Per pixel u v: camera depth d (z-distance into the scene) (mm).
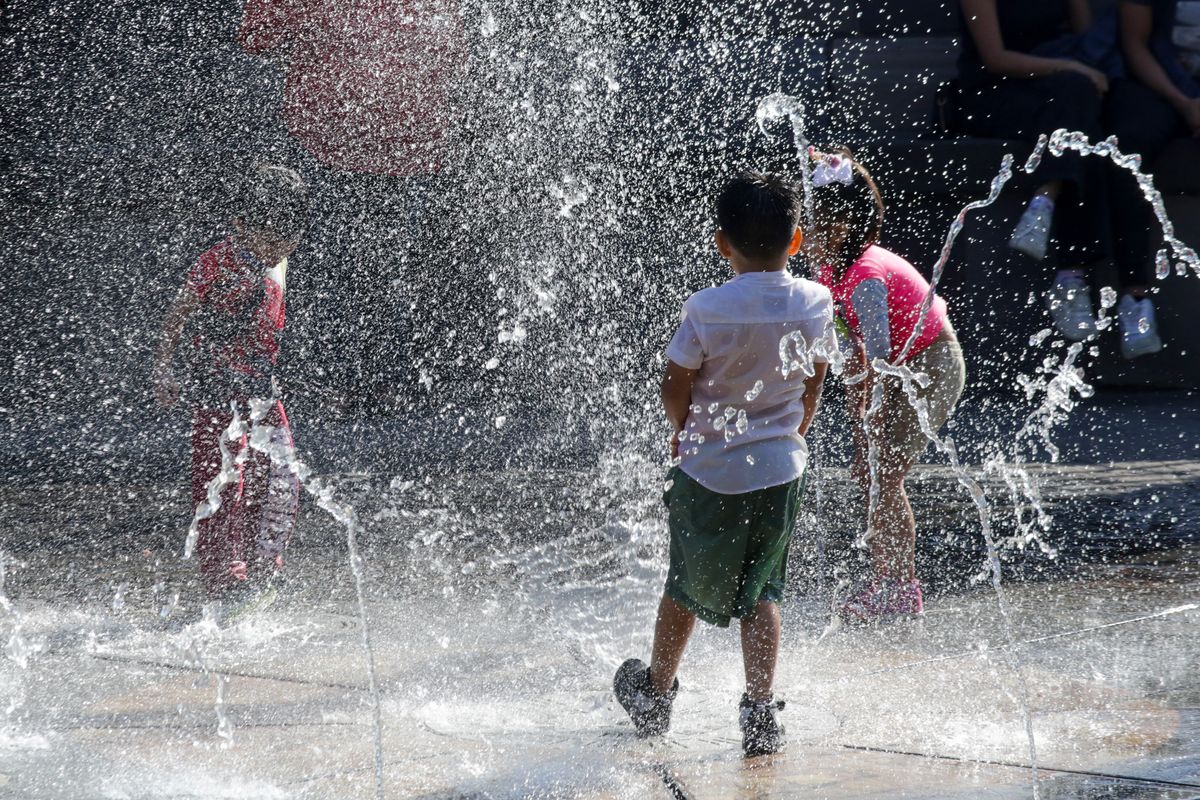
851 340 12875
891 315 12766
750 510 9328
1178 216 28156
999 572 13633
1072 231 26562
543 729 9438
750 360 9383
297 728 9398
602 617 13055
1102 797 7691
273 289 14375
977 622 12633
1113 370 29000
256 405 14055
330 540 17219
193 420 14117
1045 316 28562
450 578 14969
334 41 28109
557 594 14016
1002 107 27500
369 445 24734
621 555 16109
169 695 10297
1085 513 18391
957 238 28484
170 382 14203
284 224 14352
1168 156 27406
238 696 10258
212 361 14188
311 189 28859
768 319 9344
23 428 26766
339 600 13930
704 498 9391
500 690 10477
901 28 29109
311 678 10828
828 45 29203
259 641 12188
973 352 28781
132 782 8180
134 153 29719
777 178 9758
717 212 9758
